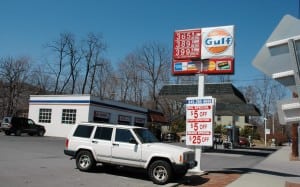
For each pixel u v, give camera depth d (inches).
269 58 219.0
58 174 540.1
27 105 2790.4
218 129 3083.2
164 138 2214.6
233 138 1936.5
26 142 1152.8
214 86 1305.4
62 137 1704.0
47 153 840.3
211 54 679.1
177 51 709.9
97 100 1729.8
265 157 1270.9
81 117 1683.1
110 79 3019.2
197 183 537.3
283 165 938.7
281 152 1596.9
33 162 656.4
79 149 591.2
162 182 516.7
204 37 689.0
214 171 693.3
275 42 217.3
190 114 667.4
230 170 722.2
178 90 1341.0
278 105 214.5
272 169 802.2
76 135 600.4
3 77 2699.3
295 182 578.9
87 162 584.1
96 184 481.1
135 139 553.0
